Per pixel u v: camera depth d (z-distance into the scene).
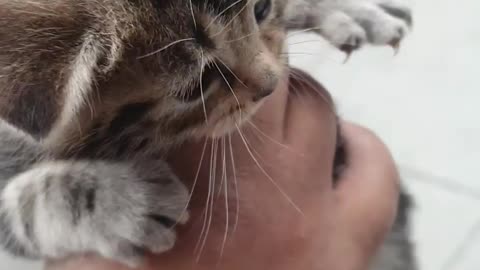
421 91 0.37
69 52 0.15
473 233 0.32
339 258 0.20
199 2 0.17
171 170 0.19
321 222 0.20
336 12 0.23
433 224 0.33
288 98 0.21
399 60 0.38
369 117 0.36
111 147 0.19
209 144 0.20
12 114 0.15
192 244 0.19
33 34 0.15
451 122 0.35
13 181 0.20
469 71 0.37
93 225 0.19
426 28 0.40
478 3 0.40
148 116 0.18
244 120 0.19
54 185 0.19
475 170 0.34
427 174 0.34
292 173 0.20
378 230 0.22
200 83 0.17
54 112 0.15
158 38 0.16
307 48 0.34
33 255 0.20
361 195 0.22
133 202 0.19
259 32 0.19
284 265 0.19
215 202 0.19
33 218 0.19
